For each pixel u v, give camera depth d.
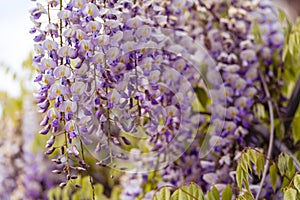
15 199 1.65
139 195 1.31
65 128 0.97
